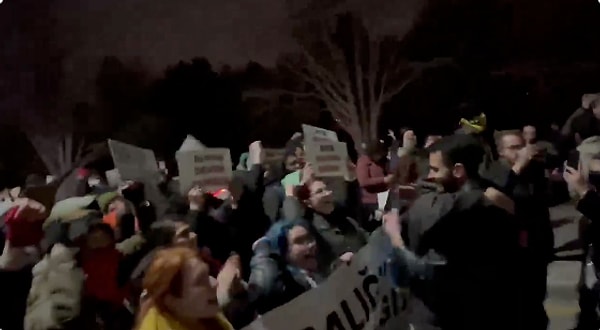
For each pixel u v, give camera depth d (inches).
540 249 126.6
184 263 97.3
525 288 126.0
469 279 124.7
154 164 128.0
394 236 125.5
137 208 122.8
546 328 126.6
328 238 124.0
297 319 121.3
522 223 126.2
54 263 118.9
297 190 124.7
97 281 118.6
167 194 124.8
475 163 126.4
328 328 122.3
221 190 125.3
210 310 98.3
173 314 96.7
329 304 122.5
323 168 128.2
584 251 126.6
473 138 127.2
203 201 123.9
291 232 121.7
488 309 124.6
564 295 126.3
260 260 120.9
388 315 125.1
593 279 125.8
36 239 121.7
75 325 117.3
